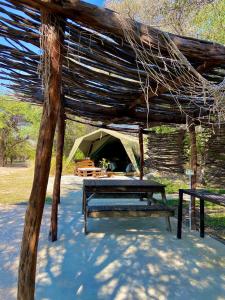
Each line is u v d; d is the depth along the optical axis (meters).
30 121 16.91
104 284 2.81
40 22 1.79
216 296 2.59
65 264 3.27
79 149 14.45
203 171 7.20
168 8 4.79
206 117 4.34
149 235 4.39
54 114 1.74
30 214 1.70
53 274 3.02
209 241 4.13
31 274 1.67
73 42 1.93
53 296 2.58
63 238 4.17
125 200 7.18
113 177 12.21
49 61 1.70
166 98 3.19
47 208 6.21
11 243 3.93
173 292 2.65
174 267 3.22
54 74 1.71
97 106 4.43
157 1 4.73
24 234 1.70
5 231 4.48
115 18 1.62
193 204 4.75
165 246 3.91
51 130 1.74
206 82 1.98
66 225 4.86
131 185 4.87
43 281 2.86
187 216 5.73
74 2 1.55
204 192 4.07
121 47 1.95
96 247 3.83
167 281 2.88
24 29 1.90
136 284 2.81
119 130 6.51
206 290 2.70
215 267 3.23
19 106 16.05
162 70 2.07
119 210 4.38
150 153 9.22
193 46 1.78
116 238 4.21
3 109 16.11
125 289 2.71
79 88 3.20
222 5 4.90
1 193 8.26
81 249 3.75
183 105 3.59
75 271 3.10
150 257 3.50
